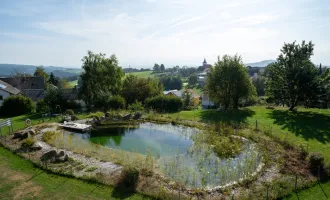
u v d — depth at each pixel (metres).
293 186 11.68
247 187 11.94
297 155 15.69
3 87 45.50
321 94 26.50
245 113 28.98
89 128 24.48
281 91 28.88
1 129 22.84
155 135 22.64
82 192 11.37
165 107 33.91
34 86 56.78
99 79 44.62
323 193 11.24
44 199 10.83
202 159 16.27
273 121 24.36
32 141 17.62
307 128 21.33
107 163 14.70
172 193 11.16
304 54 28.17
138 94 42.84
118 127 25.36
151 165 14.79
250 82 32.66
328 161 14.51
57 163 14.55
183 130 23.95
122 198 10.88
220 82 31.88
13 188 11.73
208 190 11.71
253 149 17.38
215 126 23.78
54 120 27.50
